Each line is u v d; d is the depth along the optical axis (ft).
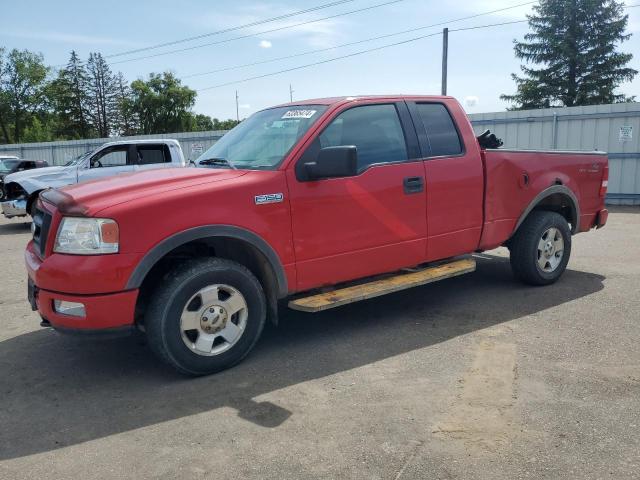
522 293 19.24
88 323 11.86
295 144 14.14
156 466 9.60
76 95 235.61
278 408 11.51
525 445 9.84
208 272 12.78
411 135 16.21
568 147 47.83
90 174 39.42
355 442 10.12
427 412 11.12
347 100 15.33
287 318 17.38
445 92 86.48
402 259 15.97
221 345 13.37
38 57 229.86
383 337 15.43
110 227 11.76
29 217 49.44
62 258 12.01
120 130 243.81
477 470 9.16
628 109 44.86
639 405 11.16
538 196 18.98
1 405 12.12
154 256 12.08
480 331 15.65
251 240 13.19
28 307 19.69
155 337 12.46
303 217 13.98
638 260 24.14
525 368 13.05
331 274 14.67
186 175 13.66
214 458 9.78
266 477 9.18
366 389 12.25
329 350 14.61
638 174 45.29
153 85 216.13
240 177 13.47
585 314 16.83
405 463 9.42
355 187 14.76
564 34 134.72
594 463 9.26
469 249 17.57
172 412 11.52
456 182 16.79
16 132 231.30
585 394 11.67
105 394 12.48
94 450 10.18
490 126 51.19
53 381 13.30
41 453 10.13
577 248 27.17
